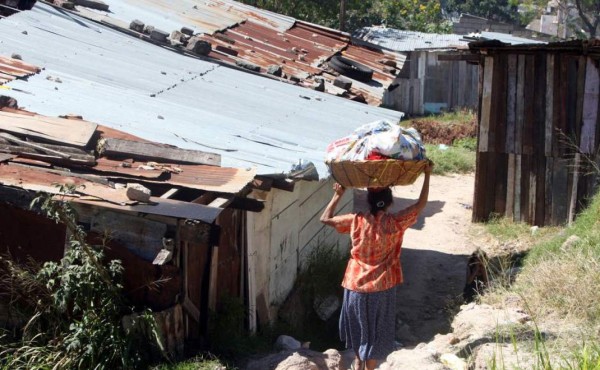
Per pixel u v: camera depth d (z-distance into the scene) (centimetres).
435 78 2733
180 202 589
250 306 809
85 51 1005
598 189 1230
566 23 3475
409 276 1207
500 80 1382
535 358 511
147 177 634
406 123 2386
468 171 1978
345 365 696
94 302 565
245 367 672
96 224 586
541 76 1353
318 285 1009
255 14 1511
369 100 1202
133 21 1156
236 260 793
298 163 718
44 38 1002
